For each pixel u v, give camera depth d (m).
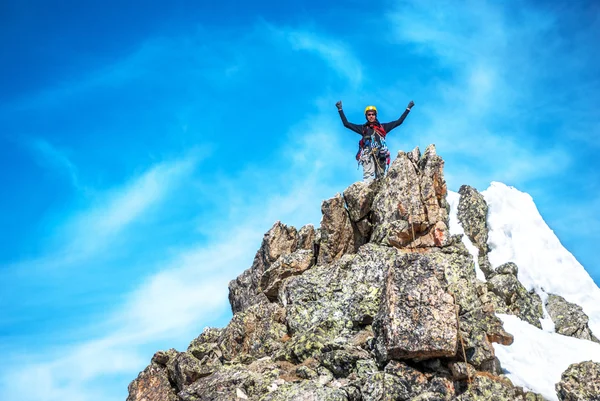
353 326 28.58
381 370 25.89
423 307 25.62
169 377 29.83
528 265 31.67
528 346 27.34
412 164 33.09
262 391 26.23
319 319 29.22
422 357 25.28
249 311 30.72
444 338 25.00
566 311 30.41
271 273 33.28
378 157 35.22
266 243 34.78
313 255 33.62
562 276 31.56
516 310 30.17
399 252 30.53
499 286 30.42
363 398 25.05
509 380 25.91
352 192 33.53
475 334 26.34
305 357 27.44
